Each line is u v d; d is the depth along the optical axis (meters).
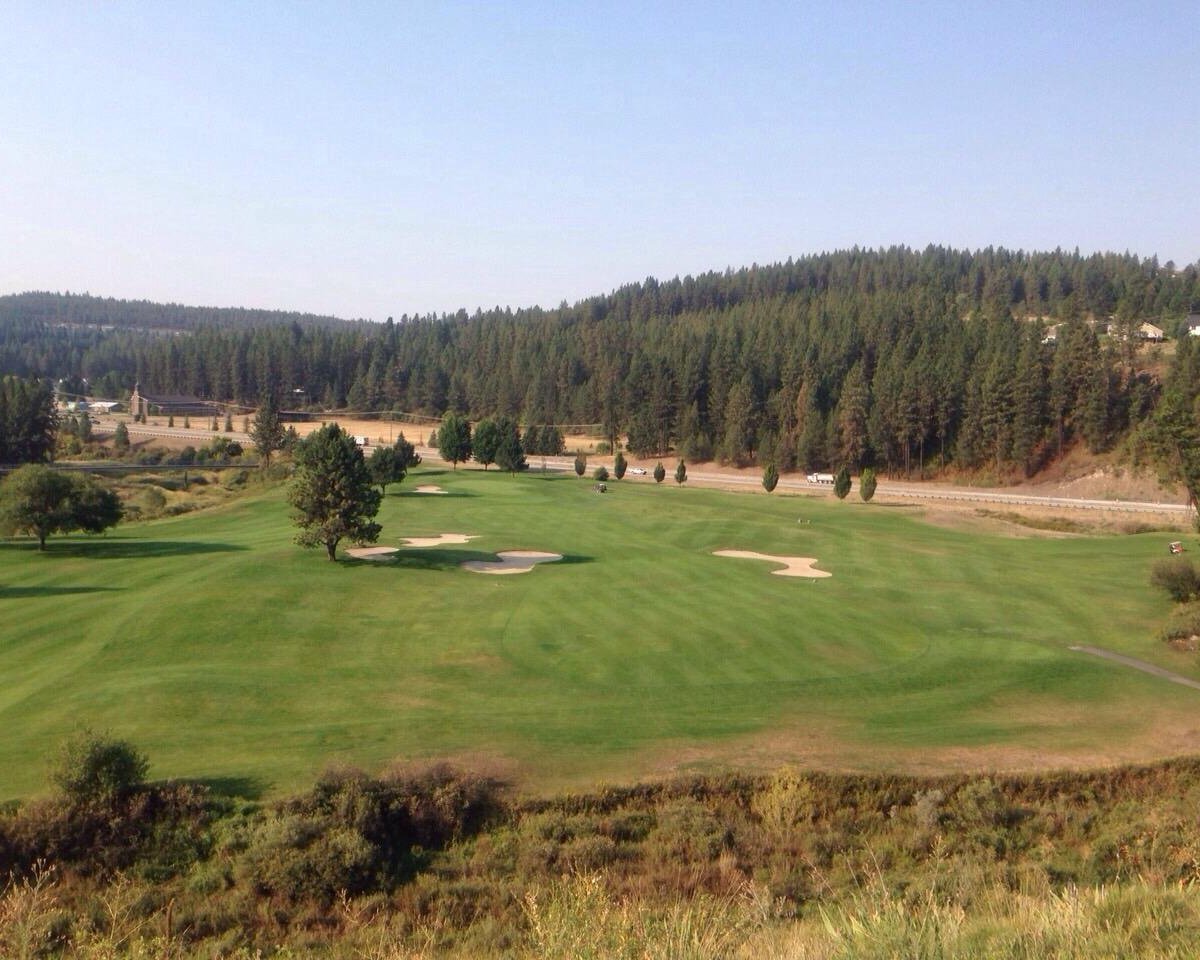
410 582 48.75
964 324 151.88
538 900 18.28
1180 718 29.67
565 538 65.81
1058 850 21.75
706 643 37.19
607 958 9.84
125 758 21.69
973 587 50.25
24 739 25.39
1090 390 111.44
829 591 47.97
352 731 26.77
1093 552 64.06
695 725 28.11
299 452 55.97
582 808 22.78
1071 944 9.20
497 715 28.66
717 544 64.75
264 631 37.94
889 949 9.27
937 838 22.11
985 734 27.86
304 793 22.06
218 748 25.17
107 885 19.28
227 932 17.91
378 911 18.69
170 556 54.12
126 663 33.28
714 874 20.38
